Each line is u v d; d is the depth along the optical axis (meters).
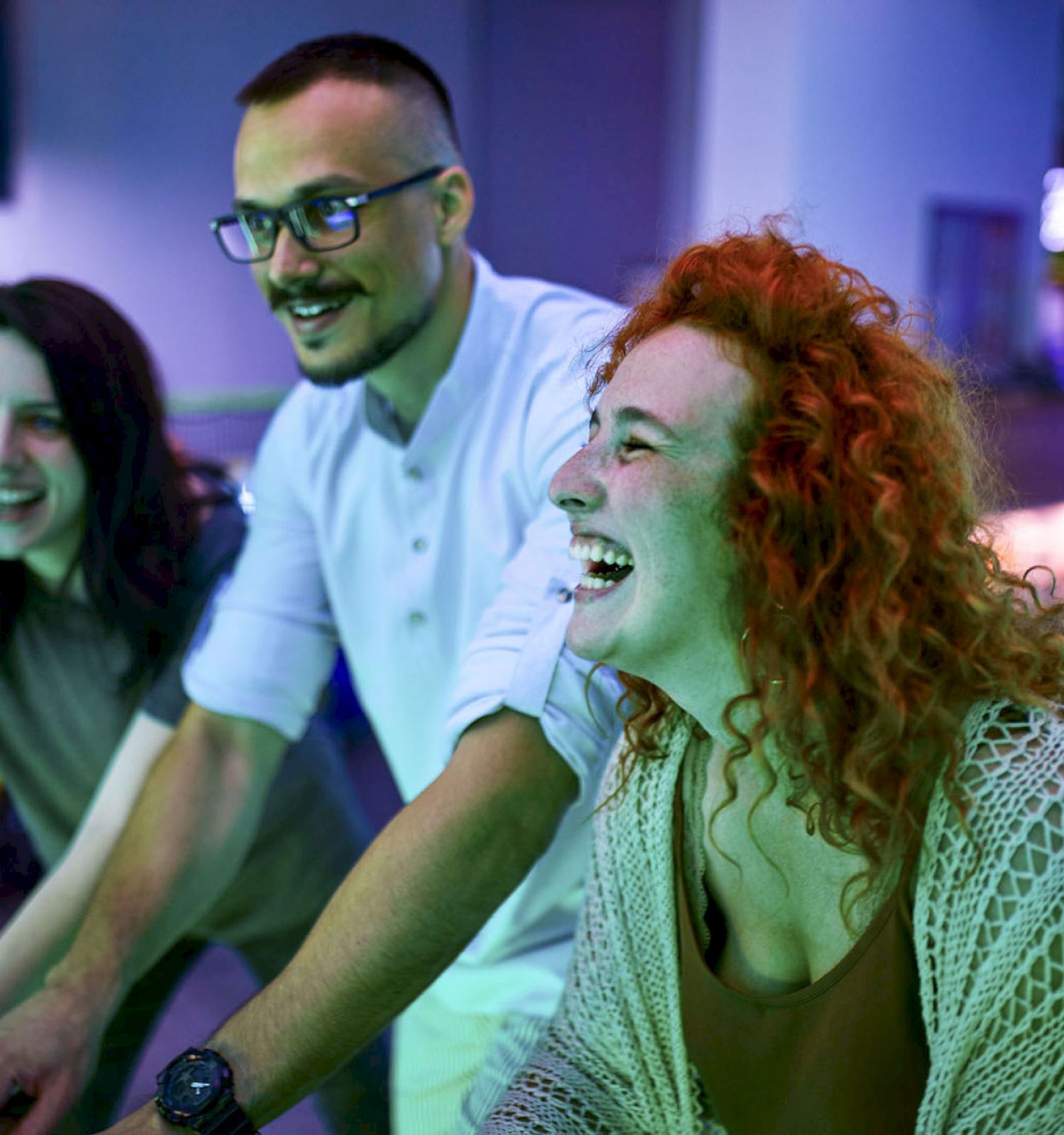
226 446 4.64
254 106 1.46
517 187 7.73
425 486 1.58
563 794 1.20
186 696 1.73
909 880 0.93
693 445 0.89
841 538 0.86
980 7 8.76
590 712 1.18
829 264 0.94
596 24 7.59
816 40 7.26
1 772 1.97
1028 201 9.82
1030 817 0.87
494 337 1.54
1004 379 9.46
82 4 6.30
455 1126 1.42
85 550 1.75
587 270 7.94
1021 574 1.07
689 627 0.93
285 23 6.89
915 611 0.87
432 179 1.49
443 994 1.58
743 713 0.95
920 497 0.87
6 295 1.69
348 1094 1.90
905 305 1.01
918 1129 0.95
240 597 1.71
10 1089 1.26
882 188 8.19
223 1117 1.08
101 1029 1.37
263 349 7.19
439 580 1.61
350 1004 1.13
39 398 1.67
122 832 1.59
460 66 7.34
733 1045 1.05
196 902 1.59
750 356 0.89
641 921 1.11
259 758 1.68
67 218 6.46
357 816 2.13
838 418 0.86
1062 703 0.92
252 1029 1.13
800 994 0.99
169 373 6.88
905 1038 0.97
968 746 0.90
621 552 0.93
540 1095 1.13
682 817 1.08
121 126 6.54
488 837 1.16
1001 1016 0.90
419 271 1.48
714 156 7.46
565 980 1.45
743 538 0.87
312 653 1.73
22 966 1.58
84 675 1.82
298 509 1.72
